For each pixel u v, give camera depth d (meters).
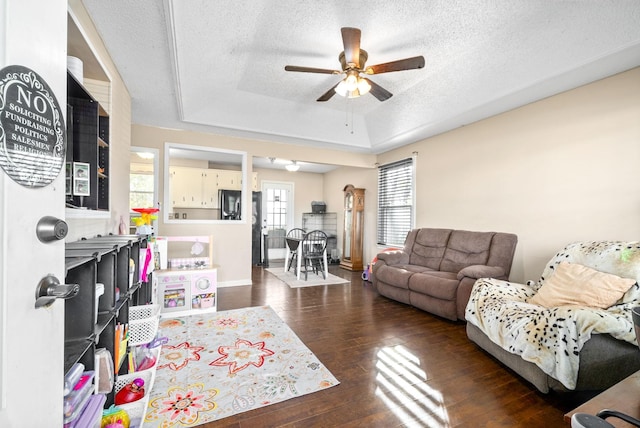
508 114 3.27
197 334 2.57
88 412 0.96
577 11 2.00
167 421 1.46
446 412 1.57
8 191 0.51
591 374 1.58
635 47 2.03
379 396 1.70
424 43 2.50
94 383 1.10
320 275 5.32
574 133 2.70
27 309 0.55
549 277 2.35
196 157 5.88
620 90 2.40
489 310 2.18
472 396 1.71
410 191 4.74
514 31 2.29
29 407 0.55
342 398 1.68
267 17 2.16
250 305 3.46
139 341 1.73
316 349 2.31
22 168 0.54
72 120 1.53
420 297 3.25
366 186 5.95
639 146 2.30
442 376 1.93
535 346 1.71
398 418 1.52
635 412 0.66
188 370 1.96
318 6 2.05
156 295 2.94
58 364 0.65
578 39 2.15
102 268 1.32
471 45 2.52
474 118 3.52
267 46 2.55
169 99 3.00
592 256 2.15
